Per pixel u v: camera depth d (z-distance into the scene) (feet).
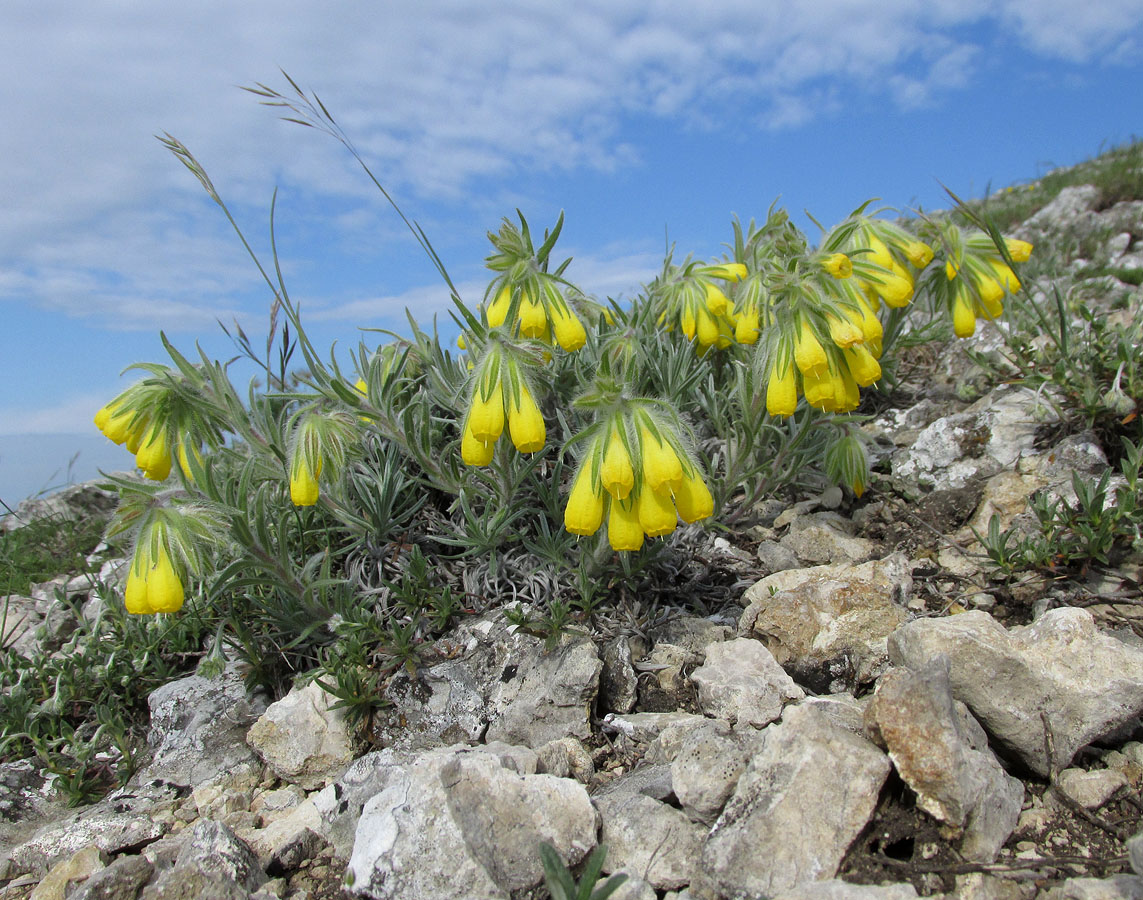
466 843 0.60
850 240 1.06
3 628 1.15
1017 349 1.24
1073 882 0.53
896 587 0.88
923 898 0.54
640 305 1.32
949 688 0.61
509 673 0.85
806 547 1.03
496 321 0.89
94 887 0.64
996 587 0.89
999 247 1.06
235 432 0.93
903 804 0.60
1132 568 0.87
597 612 0.90
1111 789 0.62
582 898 0.53
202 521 0.81
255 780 0.86
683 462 0.70
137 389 0.85
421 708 0.85
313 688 0.87
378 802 0.64
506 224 0.89
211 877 0.63
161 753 0.90
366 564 1.01
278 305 1.00
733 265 1.10
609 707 0.83
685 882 0.60
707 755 0.64
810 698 0.74
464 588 0.97
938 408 1.29
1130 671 0.66
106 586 1.11
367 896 0.60
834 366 0.84
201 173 0.90
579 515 0.71
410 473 1.10
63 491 1.77
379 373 0.95
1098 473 1.00
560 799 0.63
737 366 0.97
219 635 0.90
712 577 1.00
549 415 1.11
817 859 0.56
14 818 0.86
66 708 1.00
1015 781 0.63
